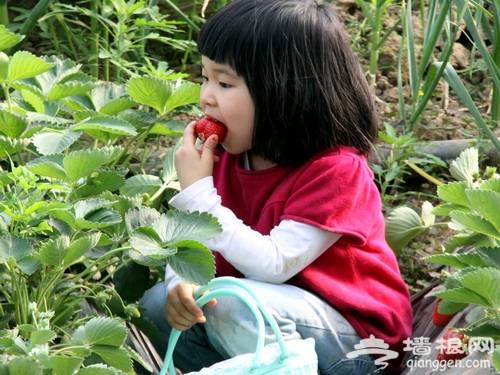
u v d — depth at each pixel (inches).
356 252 100.0
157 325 103.0
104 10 149.8
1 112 103.3
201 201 98.3
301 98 98.4
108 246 99.2
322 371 98.4
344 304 98.4
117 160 118.3
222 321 96.7
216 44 98.6
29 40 167.2
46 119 109.7
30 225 91.1
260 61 97.9
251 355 87.7
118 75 146.3
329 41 100.2
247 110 99.2
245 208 104.3
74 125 106.0
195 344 103.6
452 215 94.9
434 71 137.9
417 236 132.3
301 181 99.4
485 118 155.1
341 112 100.2
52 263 88.3
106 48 153.4
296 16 99.2
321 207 97.7
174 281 96.1
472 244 106.6
